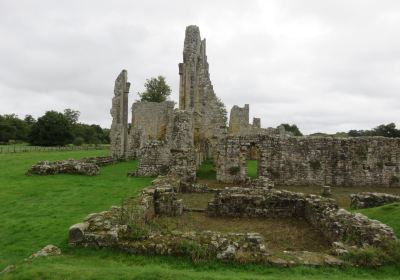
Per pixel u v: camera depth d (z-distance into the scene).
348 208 18.34
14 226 13.16
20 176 25.59
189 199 19.97
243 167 27.09
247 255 9.40
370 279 8.55
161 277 8.02
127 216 11.51
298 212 16.47
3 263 9.88
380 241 10.13
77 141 81.50
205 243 9.77
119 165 35.59
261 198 16.56
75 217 14.38
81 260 9.30
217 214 16.48
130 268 8.66
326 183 27.28
